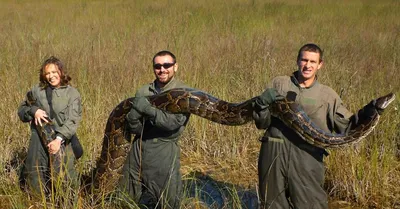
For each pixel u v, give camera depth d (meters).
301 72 4.54
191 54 9.42
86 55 9.23
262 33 12.68
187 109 4.77
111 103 6.96
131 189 4.87
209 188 5.63
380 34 12.74
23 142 6.03
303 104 4.56
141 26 13.66
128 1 21.73
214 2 20.55
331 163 5.77
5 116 6.43
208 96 4.82
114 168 4.96
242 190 5.61
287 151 4.54
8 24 13.81
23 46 10.24
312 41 11.90
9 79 7.69
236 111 4.71
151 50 9.85
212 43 10.94
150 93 4.96
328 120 4.61
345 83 7.59
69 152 5.04
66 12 17.31
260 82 7.75
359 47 11.22
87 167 5.57
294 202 4.59
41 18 15.60
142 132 4.72
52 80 4.98
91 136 6.02
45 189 5.00
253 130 6.69
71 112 4.99
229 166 6.14
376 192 5.46
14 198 4.89
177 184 4.83
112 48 10.13
